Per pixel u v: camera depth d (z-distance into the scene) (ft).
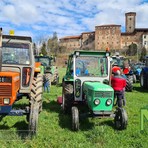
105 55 26.37
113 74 29.22
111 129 23.90
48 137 21.38
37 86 26.73
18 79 22.82
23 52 24.73
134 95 46.62
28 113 21.61
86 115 23.40
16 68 24.07
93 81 26.07
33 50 25.73
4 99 19.58
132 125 25.63
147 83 54.95
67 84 27.89
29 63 24.54
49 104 35.65
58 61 220.64
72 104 27.37
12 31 25.75
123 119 23.24
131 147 19.90
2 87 19.52
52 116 28.50
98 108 22.16
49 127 24.48
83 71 26.27
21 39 25.66
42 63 62.85
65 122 26.22
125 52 333.62
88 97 23.36
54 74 62.08
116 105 31.89
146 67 55.98
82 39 417.49
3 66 23.79
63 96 29.78
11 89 19.67
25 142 20.25
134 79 66.64
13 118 26.48
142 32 385.29
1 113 19.83
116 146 19.95
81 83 26.13
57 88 54.80
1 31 19.39
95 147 19.58
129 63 66.44
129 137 22.11
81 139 21.25
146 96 45.70
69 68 31.01
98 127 24.11
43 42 260.01
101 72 26.40
